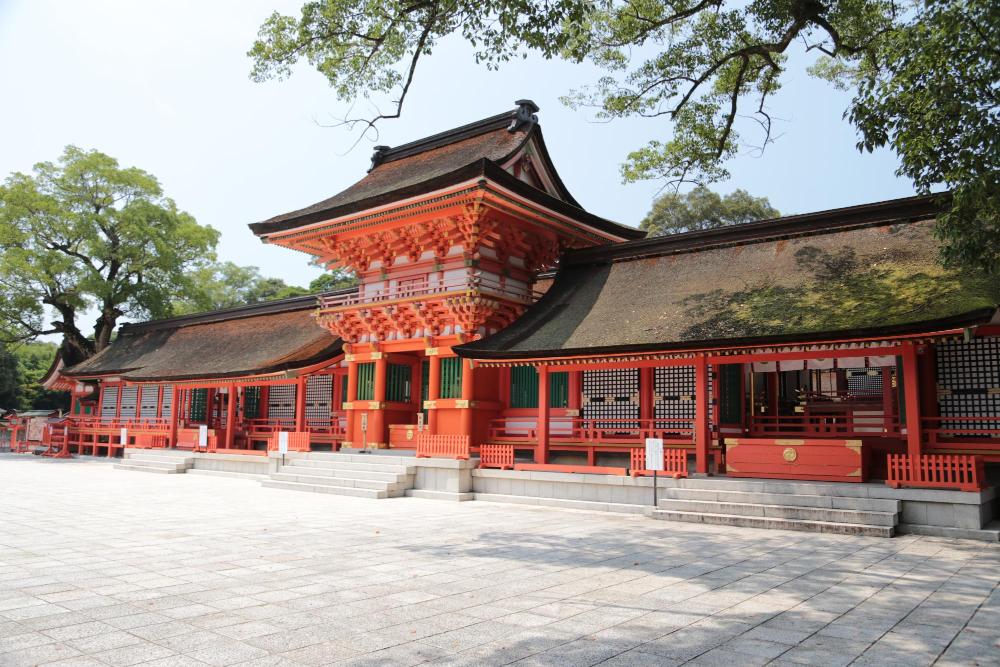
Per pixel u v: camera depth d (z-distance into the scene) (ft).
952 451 63.21
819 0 64.39
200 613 29.07
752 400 79.87
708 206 197.16
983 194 42.01
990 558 43.32
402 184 95.55
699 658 23.98
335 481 84.17
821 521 54.85
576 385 86.17
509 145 95.25
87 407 168.04
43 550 43.24
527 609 30.37
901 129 46.83
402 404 100.22
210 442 117.19
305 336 120.26
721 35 73.20
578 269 92.38
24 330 173.58
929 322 52.75
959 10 42.45
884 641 26.03
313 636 26.08
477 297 85.61
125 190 174.40
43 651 23.93
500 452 77.97
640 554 44.06
